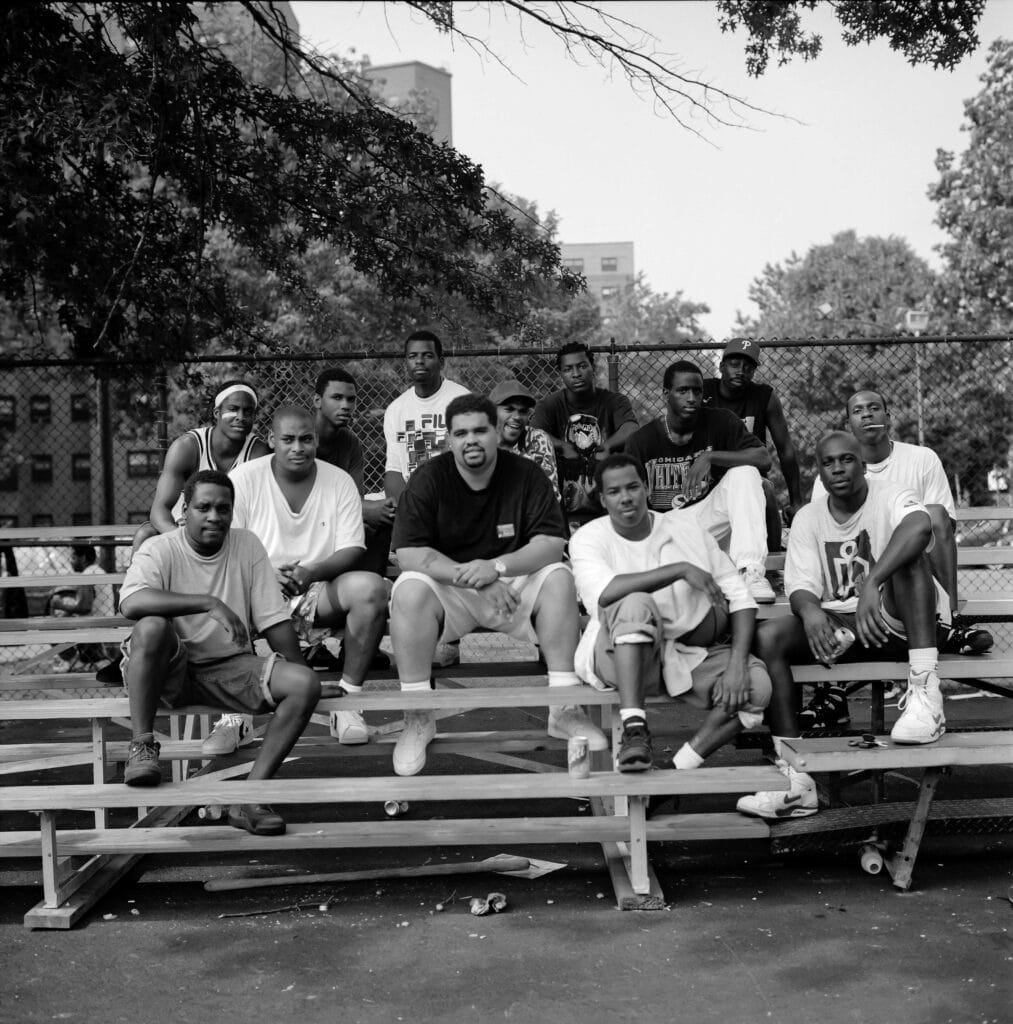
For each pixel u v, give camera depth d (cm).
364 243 1002
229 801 441
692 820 482
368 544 625
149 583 467
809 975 375
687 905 450
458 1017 350
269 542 549
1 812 634
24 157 718
